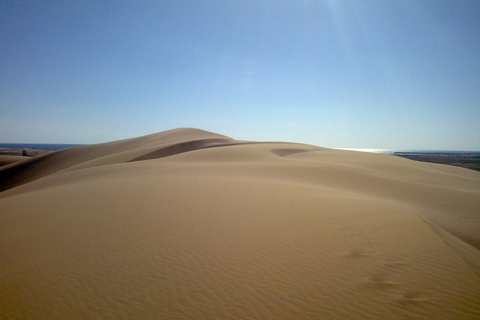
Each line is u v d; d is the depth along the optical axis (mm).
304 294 5430
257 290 5613
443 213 15766
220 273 6285
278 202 12328
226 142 67562
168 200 13141
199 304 5234
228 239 8172
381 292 5387
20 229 9977
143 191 15352
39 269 6734
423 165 41000
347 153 42844
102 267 6707
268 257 6953
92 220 10500
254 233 8570
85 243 8258
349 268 6277
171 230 9078
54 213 11859
